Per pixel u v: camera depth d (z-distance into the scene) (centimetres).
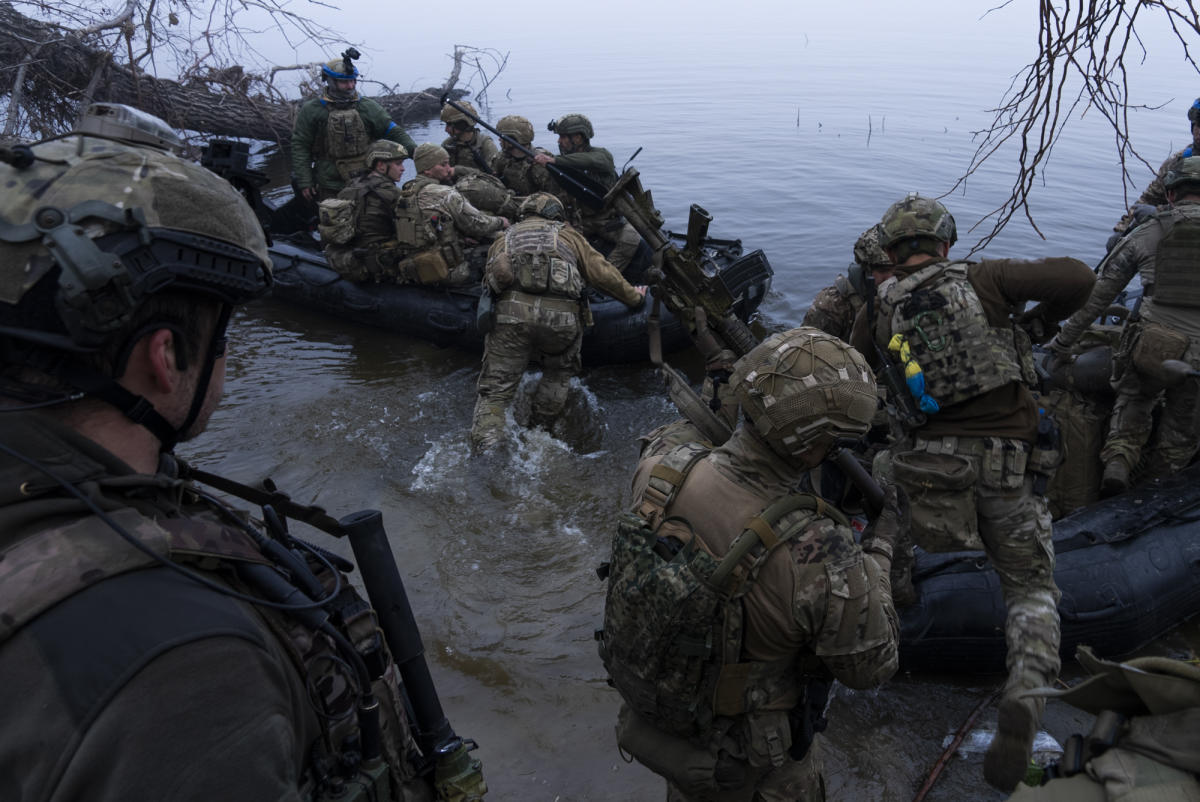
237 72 1255
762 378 175
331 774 103
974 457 268
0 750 74
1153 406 393
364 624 111
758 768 191
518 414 536
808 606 172
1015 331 268
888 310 278
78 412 91
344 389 561
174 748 74
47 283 84
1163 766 104
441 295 642
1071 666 323
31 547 80
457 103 820
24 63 852
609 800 256
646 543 183
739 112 1742
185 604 82
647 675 183
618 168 1205
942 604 308
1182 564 328
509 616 342
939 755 279
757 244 878
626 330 600
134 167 92
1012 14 9512
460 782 131
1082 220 952
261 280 103
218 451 476
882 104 1884
